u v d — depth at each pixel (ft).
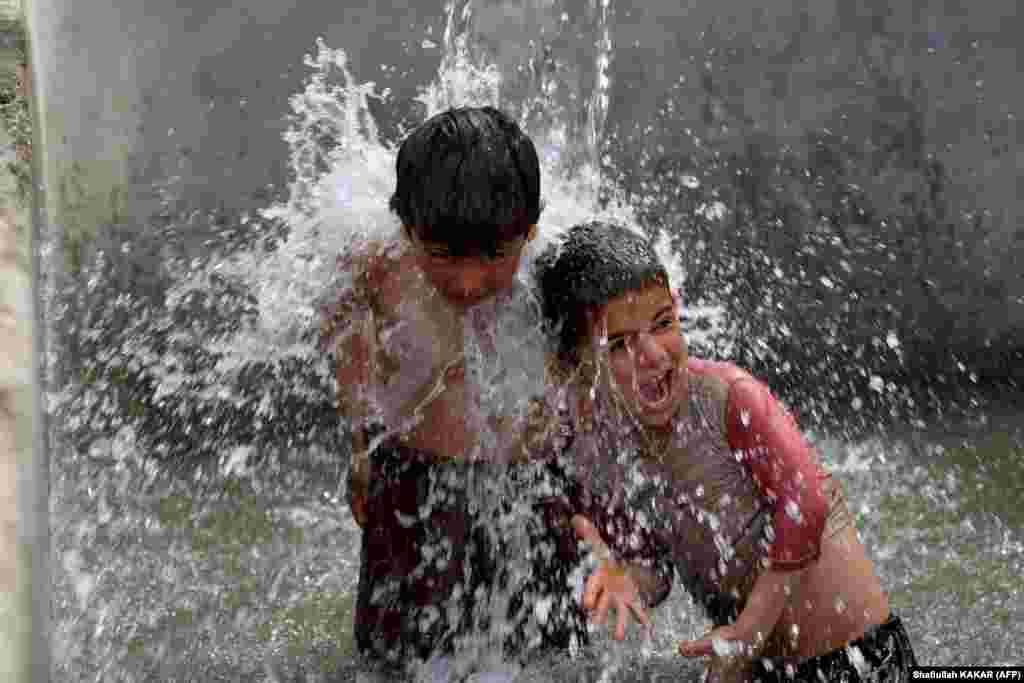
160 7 16.47
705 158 17.51
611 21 16.99
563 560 10.29
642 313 9.06
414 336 9.94
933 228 17.67
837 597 9.14
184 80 16.69
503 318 9.77
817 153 17.54
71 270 16.66
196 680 10.41
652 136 17.40
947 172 17.53
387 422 10.20
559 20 16.88
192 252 16.89
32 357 7.97
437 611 10.41
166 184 16.84
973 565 12.54
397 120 16.97
